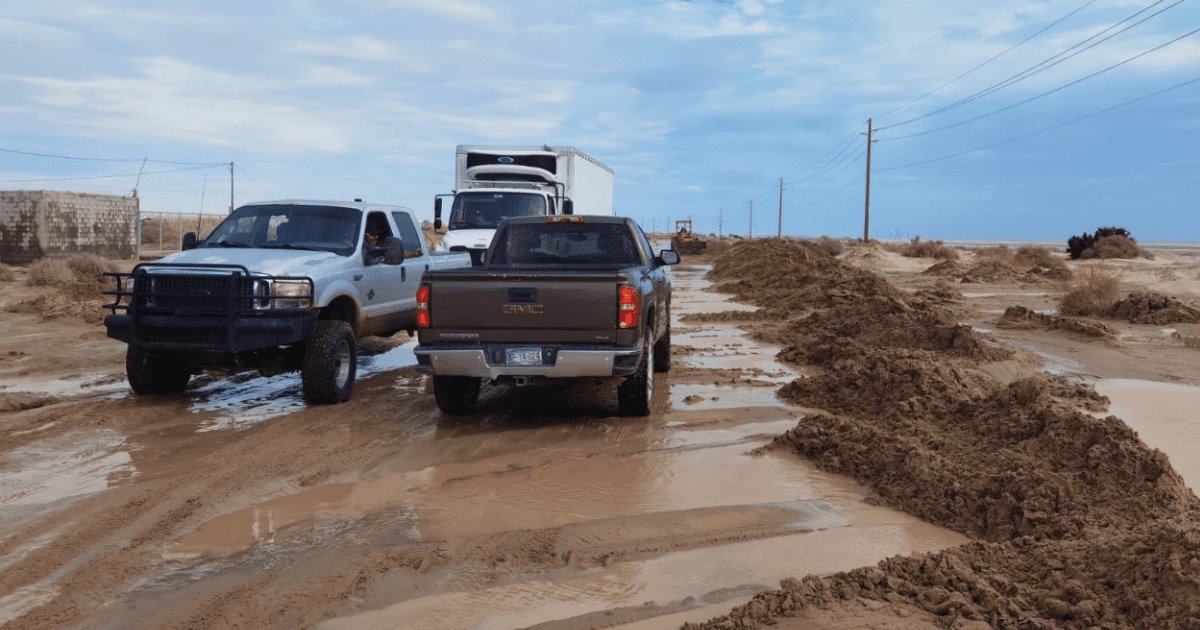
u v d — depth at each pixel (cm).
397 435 768
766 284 2406
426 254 1205
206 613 410
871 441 661
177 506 569
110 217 4253
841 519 545
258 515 554
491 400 925
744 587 437
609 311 759
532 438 754
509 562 472
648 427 793
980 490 558
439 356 771
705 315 1775
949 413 752
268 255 925
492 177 2105
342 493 600
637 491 601
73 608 416
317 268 920
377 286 1036
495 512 557
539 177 2109
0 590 437
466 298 774
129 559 479
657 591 432
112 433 773
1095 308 1758
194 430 786
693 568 462
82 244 4072
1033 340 1359
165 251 4916
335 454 702
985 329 1512
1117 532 481
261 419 835
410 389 1002
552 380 779
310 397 894
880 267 4097
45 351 1262
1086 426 607
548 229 967
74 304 1767
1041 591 410
